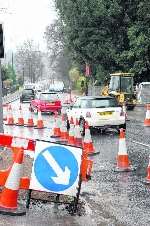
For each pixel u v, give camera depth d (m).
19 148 9.48
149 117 27.95
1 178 9.45
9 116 31.92
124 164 14.01
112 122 23.53
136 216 9.13
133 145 19.14
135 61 49.00
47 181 9.18
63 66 139.12
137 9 50.09
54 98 40.91
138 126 27.78
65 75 139.25
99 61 53.56
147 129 25.84
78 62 62.19
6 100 73.25
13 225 8.27
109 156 16.59
